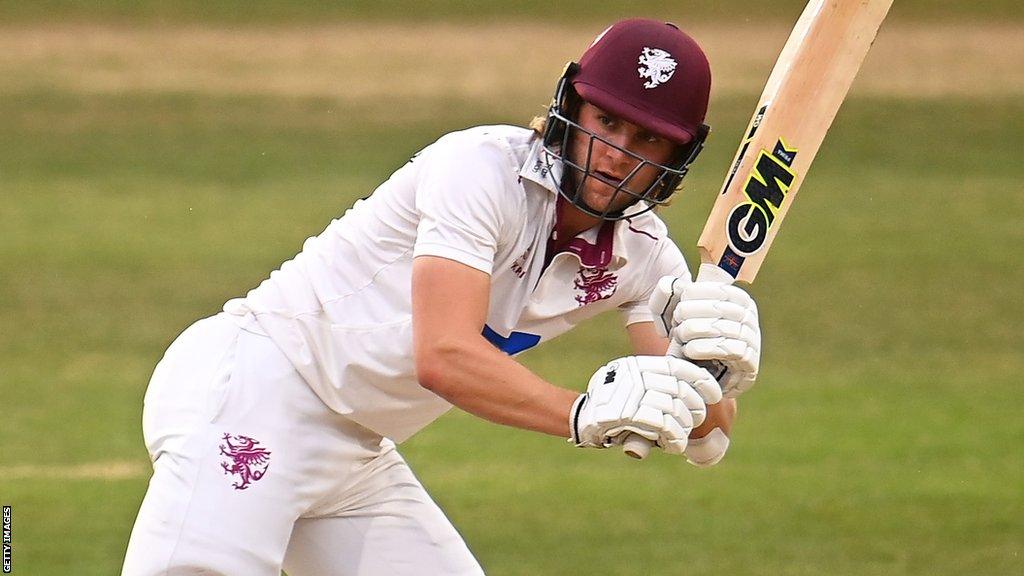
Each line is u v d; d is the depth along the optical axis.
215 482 10.65
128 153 48.75
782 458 22.25
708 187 44.09
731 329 9.37
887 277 34.69
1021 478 21.17
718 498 20.31
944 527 19.02
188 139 51.00
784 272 35.19
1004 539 18.55
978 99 60.66
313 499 11.03
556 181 10.02
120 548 17.77
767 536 18.67
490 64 66.62
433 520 11.76
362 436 11.24
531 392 9.32
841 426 23.98
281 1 78.88
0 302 31.19
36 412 24.05
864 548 18.19
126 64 64.69
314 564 11.67
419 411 11.03
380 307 10.63
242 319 11.07
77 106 56.00
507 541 18.34
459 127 53.62
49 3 75.50
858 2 10.19
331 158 48.41
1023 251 37.34
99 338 28.77
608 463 22.16
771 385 26.59
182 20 74.25
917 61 69.12
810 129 10.25
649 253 11.05
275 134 52.06
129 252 35.84
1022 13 79.94
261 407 10.80
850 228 39.94
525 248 10.25
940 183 46.12
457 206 9.69
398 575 11.60
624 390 9.09
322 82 62.16
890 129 54.56
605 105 9.64
